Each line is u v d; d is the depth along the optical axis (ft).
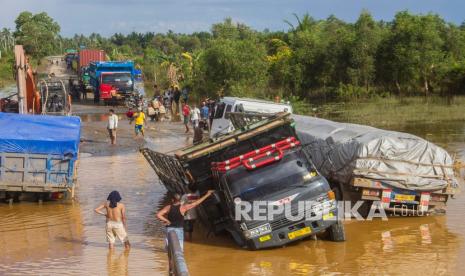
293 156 41.01
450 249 39.01
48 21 426.51
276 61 181.06
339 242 41.14
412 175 45.88
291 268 35.86
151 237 44.01
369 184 45.34
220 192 41.24
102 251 40.55
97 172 70.54
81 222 48.62
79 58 206.39
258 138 42.14
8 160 53.52
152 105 127.95
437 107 131.03
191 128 111.86
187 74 185.06
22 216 50.83
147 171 70.79
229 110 72.64
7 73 312.91
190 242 42.63
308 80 176.55
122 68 159.02
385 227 45.03
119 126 114.42
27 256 39.50
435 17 176.55
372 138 46.09
